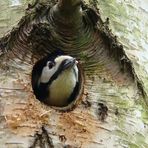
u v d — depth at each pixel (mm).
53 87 5793
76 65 5309
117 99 5184
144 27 5914
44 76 5914
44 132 4871
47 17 5152
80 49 5238
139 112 5219
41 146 4812
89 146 4926
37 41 5109
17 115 4879
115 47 5250
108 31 5281
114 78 5262
